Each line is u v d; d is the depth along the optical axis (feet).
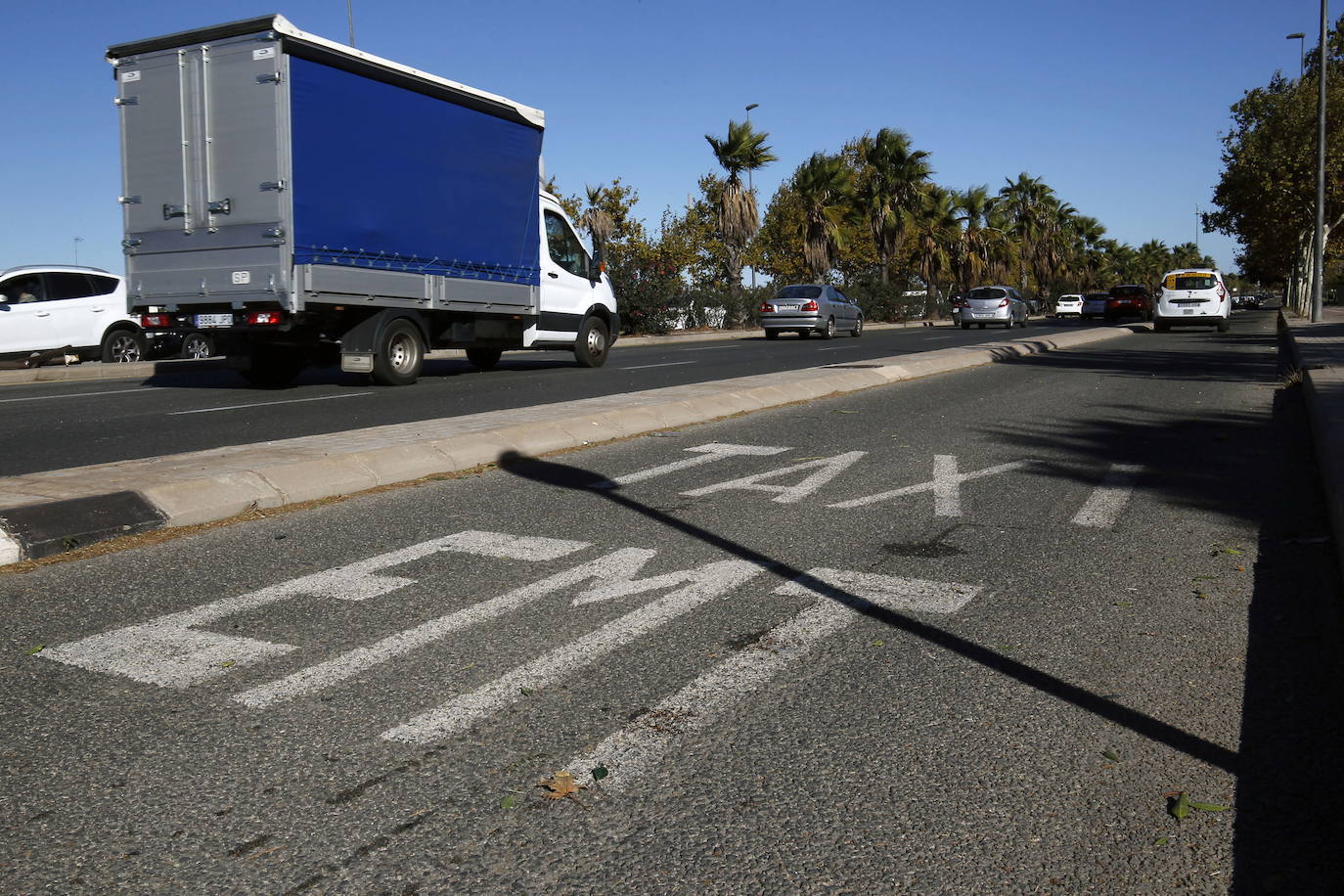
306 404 38.60
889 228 177.27
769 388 39.11
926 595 14.98
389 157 44.16
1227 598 14.78
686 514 20.08
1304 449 27.58
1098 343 81.61
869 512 20.33
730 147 136.77
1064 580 15.72
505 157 50.70
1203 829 8.57
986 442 29.04
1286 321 113.80
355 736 10.34
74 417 35.01
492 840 8.44
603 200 126.41
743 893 7.72
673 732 10.46
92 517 17.70
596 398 35.76
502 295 50.88
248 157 40.60
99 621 13.69
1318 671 11.90
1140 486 22.84
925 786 9.32
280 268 40.32
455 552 17.20
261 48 39.81
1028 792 9.21
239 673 11.93
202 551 17.17
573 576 15.80
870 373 46.24
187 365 61.67
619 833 8.55
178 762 9.77
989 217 226.79
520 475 23.93
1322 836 8.41
